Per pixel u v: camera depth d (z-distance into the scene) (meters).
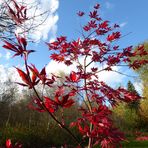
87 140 10.75
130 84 35.19
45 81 1.75
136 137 25.55
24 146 17.75
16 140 17.28
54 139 19.03
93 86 3.71
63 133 19.48
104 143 2.76
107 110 2.65
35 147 18.52
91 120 2.62
